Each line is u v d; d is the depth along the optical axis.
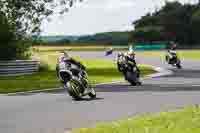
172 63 95.88
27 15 95.50
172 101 39.47
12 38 86.38
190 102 38.56
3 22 84.62
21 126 27.77
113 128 25.28
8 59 82.38
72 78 41.59
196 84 57.56
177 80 64.06
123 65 56.38
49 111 34.47
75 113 33.12
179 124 25.41
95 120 29.53
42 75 77.00
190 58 142.12
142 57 155.00
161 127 24.73
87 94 42.47
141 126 25.39
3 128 27.11
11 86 56.16
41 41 96.69
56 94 47.47
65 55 42.91
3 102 40.69
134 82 56.62
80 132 24.86
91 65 109.69
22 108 36.44
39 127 27.30
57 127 27.19
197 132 23.09
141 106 36.34
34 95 46.62
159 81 62.53
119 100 40.84
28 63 80.25
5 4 93.12
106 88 52.84
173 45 97.44
